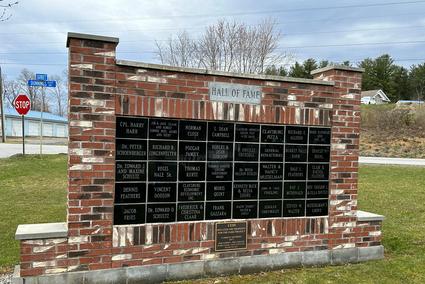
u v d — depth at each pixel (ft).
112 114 15.12
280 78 17.65
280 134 17.99
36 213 26.68
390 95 222.89
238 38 92.89
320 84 18.47
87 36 14.57
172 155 16.19
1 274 16.66
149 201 15.88
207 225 16.78
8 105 206.59
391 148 86.48
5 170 41.75
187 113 16.26
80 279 14.89
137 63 15.28
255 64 93.09
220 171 17.03
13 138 131.54
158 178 15.99
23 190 34.04
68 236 14.71
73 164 14.70
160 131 15.97
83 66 14.67
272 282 16.33
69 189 14.67
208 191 16.84
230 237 17.17
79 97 14.67
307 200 18.57
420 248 21.24
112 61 15.02
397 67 231.50
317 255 18.65
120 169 15.39
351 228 19.27
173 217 16.29
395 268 18.11
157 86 15.76
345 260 19.15
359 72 19.13
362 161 63.00
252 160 17.54
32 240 14.33
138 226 15.69
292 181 18.28
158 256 16.05
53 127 165.37
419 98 205.57
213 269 16.88
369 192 37.29
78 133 14.71
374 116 114.11
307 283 16.26
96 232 15.07
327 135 18.83
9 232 22.38
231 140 17.16
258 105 17.49
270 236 17.90
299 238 18.40
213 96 16.69
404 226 25.50
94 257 15.07
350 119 19.13
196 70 16.20
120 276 15.42
